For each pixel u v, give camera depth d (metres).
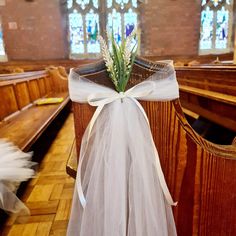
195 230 0.88
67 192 1.70
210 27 6.87
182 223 0.87
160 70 0.68
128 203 0.78
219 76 2.09
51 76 4.38
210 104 2.31
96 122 0.73
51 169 2.07
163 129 0.75
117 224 0.74
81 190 0.81
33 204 1.55
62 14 6.44
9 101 2.16
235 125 1.90
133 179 0.75
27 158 1.30
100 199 0.78
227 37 6.96
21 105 2.49
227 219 0.89
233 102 1.69
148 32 6.66
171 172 0.80
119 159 0.72
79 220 0.87
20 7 6.25
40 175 1.95
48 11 6.38
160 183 0.77
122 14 6.64
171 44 6.75
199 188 0.83
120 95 0.70
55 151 2.49
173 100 0.72
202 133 2.62
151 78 0.69
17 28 6.36
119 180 0.73
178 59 6.82
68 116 4.18
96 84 0.69
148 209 0.76
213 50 7.01
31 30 6.43
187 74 2.89
